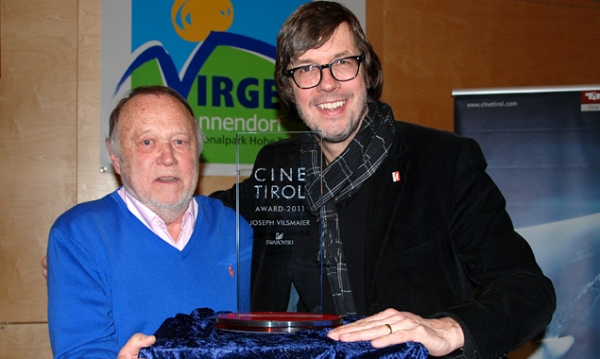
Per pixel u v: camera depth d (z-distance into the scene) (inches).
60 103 121.3
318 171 53.7
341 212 68.7
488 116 118.5
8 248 118.7
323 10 66.1
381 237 66.1
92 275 59.6
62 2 121.6
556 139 116.8
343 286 66.2
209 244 67.0
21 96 119.7
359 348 42.0
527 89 117.7
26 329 119.0
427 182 67.5
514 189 117.3
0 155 118.7
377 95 73.8
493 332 52.2
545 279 61.6
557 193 116.6
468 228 64.5
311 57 65.7
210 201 72.5
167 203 63.1
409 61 139.6
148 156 62.7
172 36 125.3
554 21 147.3
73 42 121.9
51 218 120.6
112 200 65.8
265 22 130.0
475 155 68.6
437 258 65.9
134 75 123.6
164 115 63.7
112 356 55.4
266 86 130.2
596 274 116.0
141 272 61.7
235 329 47.8
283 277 53.7
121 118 64.7
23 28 120.2
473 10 143.2
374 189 68.1
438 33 141.3
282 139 54.8
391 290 65.1
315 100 65.9
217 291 64.9
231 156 128.0
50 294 59.4
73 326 57.3
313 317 50.2
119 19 123.0
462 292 66.7
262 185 54.4
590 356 115.6
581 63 148.7
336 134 66.3
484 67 143.7
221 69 127.6
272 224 54.1
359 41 68.0
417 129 73.1
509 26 144.9
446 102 141.7
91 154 122.3
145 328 60.5
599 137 116.0
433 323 50.0
